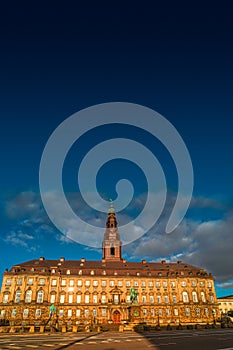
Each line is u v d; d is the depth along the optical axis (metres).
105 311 98.00
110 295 101.62
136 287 105.25
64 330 61.06
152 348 25.14
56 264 107.31
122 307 99.19
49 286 98.44
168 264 120.81
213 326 71.38
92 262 113.06
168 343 29.59
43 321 92.75
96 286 102.12
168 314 103.19
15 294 95.12
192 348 24.78
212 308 108.50
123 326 65.25
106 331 62.59
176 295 106.88
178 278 109.44
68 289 99.69
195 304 106.62
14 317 91.69
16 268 100.38
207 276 113.12
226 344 27.89
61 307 96.50
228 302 161.75
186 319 103.31
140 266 115.12
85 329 63.47
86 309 97.75
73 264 109.00
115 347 26.23
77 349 24.84
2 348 25.97
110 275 105.00
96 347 26.41
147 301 103.94
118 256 119.19
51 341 33.91
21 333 54.38
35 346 27.73
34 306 94.06
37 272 98.94
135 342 31.28
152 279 107.75
